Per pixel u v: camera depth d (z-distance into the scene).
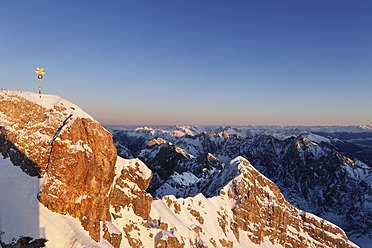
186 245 106.94
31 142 70.81
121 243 77.12
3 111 70.88
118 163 98.19
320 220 194.00
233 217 173.88
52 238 57.31
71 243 59.25
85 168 73.31
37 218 58.91
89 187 73.25
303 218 196.75
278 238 182.50
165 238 90.38
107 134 83.00
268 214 188.88
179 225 115.50
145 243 86.06
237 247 152.88
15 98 74.81
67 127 74.75
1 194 57.06
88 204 70.62
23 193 61.94
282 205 199.88
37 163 68.94
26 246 52.78
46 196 64.62
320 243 185.12
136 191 93.75
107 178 79.00
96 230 68.62
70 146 73.00
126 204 90.75
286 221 189.88
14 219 54.16
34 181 66.50
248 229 174.12
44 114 77.81
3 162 64.38
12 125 70.31
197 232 133.12
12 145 67.56
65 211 66.75
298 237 185.50
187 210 145.50
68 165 70.06
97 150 78.19
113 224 79.06
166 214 119.38
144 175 97.75
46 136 73.62
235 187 192.00
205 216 153.25
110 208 84.62
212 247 131.50
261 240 175.12
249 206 182.62
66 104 83.00
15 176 63.69
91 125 80.06
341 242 184.38
